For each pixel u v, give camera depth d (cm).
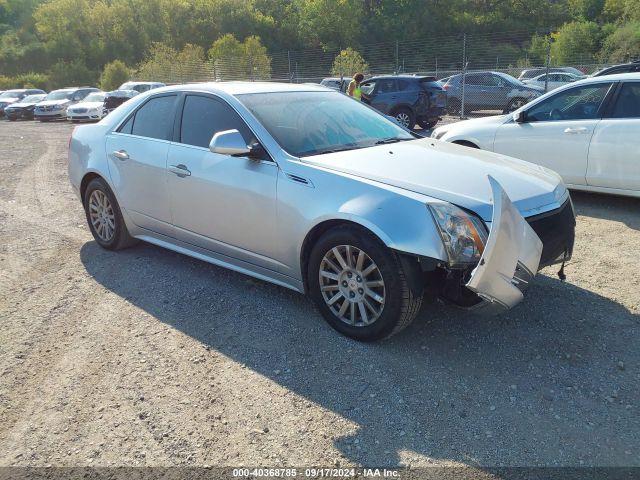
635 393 288
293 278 371
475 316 370
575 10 6681
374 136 425
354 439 259
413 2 6569
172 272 467
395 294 312
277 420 274
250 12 6581
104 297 424
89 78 5688
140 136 471
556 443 253
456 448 251
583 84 653
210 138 412
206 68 3341
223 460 248
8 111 2984
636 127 598
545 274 442
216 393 297
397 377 305
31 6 7700
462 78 1989
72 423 276
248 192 376
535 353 327
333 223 338
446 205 305
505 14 6744
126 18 6300
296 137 385
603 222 588
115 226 507
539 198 339
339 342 343
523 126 692
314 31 6488
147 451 255
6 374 322
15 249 546
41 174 1027
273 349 338
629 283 422
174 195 433
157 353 339
